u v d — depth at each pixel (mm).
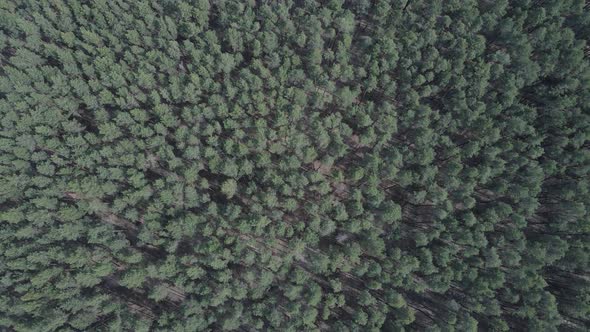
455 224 58219
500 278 55719
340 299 57625
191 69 66500
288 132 63375
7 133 63188
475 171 59000
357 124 65812
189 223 59312
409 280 57344
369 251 58906
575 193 58906
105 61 65250
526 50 61969
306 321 55812
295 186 61000
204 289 57344
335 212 60906
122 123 63531
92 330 57438
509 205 59344
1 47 69062
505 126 61656
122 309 58906
